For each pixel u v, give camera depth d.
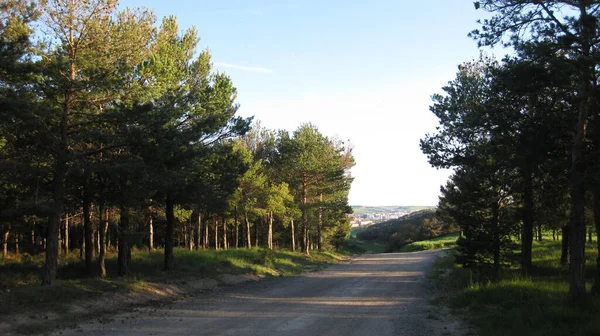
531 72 11.45
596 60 10.38
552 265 22.78
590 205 16.30
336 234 67.25
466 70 20.95
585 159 11.66
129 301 14.20
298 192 47.53
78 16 14.70
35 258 24.36
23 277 15.93
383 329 10.41
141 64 17.61
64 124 14.49
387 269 31.83
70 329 10.16
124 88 15.47
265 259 29.42
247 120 22.34
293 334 9.68
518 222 18.11
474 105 18.53
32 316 10.91
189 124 19.92
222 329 10.19
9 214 13.52
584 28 10.83
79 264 21.20
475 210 17.72
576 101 11.87
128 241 18.64
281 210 39.91
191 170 19.77
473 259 17.67
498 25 12.30
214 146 21.73
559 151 13.52
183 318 11.71
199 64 22.05
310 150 45.84
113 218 20.44
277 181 47.12
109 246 33.88
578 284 11.52
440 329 10.48
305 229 47.84
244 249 33.72
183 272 20.78
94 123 14.98
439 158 20.58
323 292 18.09
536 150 13.06
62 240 34.25
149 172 15.55
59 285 13.95
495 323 10.41
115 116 14.55
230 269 23.98
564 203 18.88
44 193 15.43
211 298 16.05
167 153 15.74
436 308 13.73
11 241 29.16
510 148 14.02
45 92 13.85
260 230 56.59
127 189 16.50
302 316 12.12
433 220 95.00
